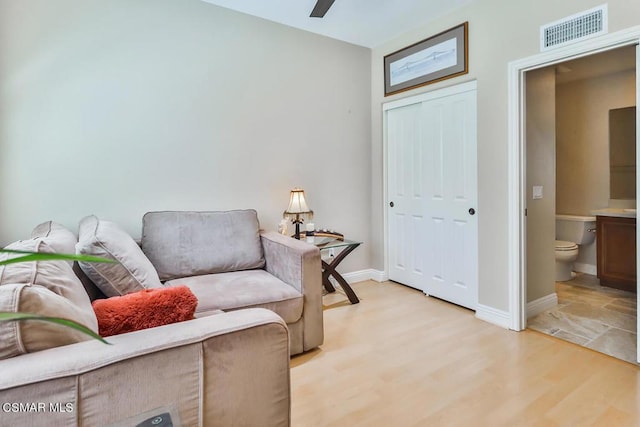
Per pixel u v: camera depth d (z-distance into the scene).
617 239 3.56
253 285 2.26
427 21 3.15
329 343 2.43
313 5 2.88
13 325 0.82
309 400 1.81
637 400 1.77
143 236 2.43
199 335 0.97
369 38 3.53
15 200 2.28
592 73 3.88
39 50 2.30
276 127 3.22
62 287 1.10
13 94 2.25
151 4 2.64
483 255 2.80
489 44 2.69
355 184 3.76
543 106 2.89
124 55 2.56
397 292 3.49
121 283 1.62
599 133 4.06
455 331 2.60
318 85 3.45
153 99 2.68
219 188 2.97
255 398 1.05
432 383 1.94
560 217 4.23
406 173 3.56
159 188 2.73
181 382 0.93
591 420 1.63
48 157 2.36
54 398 0.78
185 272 2.43
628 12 1.99
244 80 3.04
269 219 3.23
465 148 2.97
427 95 3.25
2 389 0.73
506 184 2.62
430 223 3.34
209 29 2.87
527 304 2.85
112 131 2.54
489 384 1.92
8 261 0.59
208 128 2.90
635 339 2.43
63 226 2.33
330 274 3.20
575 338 2.46
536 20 2.39
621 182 3.93
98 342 0.90
